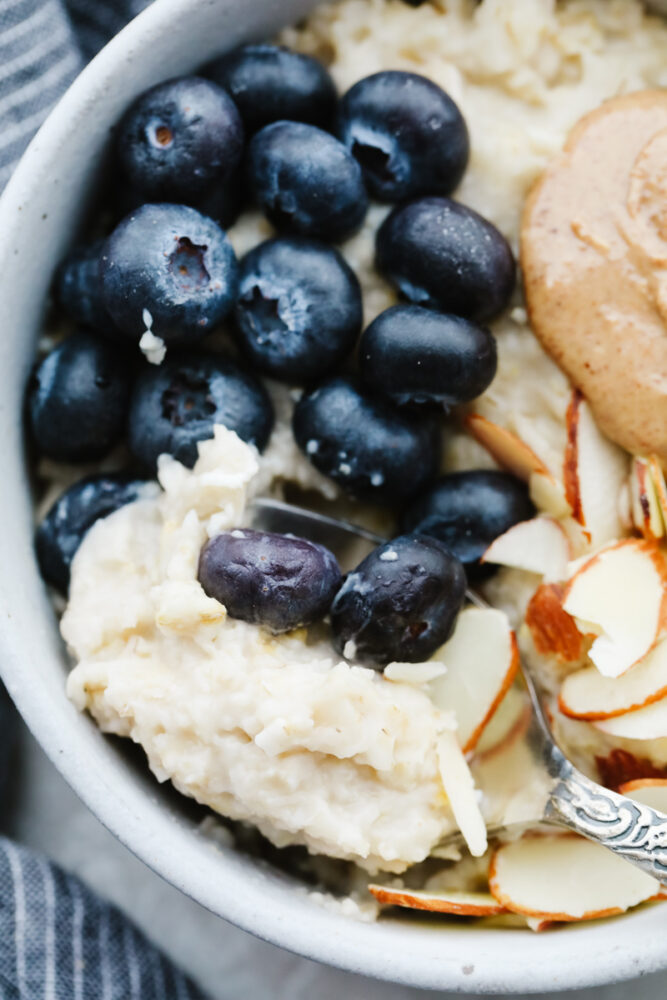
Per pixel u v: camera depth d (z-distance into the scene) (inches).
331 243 9.3
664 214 9.1
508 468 9.5
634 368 9.1
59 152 8.8
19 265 8.8
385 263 9.2
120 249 8.8
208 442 9.0
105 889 10.4
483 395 9.4
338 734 8.5
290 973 10.3
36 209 8.8
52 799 10.4
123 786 8.6
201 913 10.4
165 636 8.8
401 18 9.5
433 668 8.9
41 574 9.3
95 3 10.0
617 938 8.5
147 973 9.9
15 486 9.1
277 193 9.0
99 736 8.9
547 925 8.9
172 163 8.9
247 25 9.2
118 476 9.3
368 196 9.4
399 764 8.7
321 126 9.4
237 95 9.2
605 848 9.0
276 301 9.0
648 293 9.1
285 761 8.5
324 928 8.5
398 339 8.9
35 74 9.6
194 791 8.7
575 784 8.9
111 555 9.0
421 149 9.1
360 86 9.2
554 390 9.3
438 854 9.0
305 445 9.2
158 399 9.1
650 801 8.9
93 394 9.1
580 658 9.2
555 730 9.2
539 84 9.5
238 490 8.9
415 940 8.6
